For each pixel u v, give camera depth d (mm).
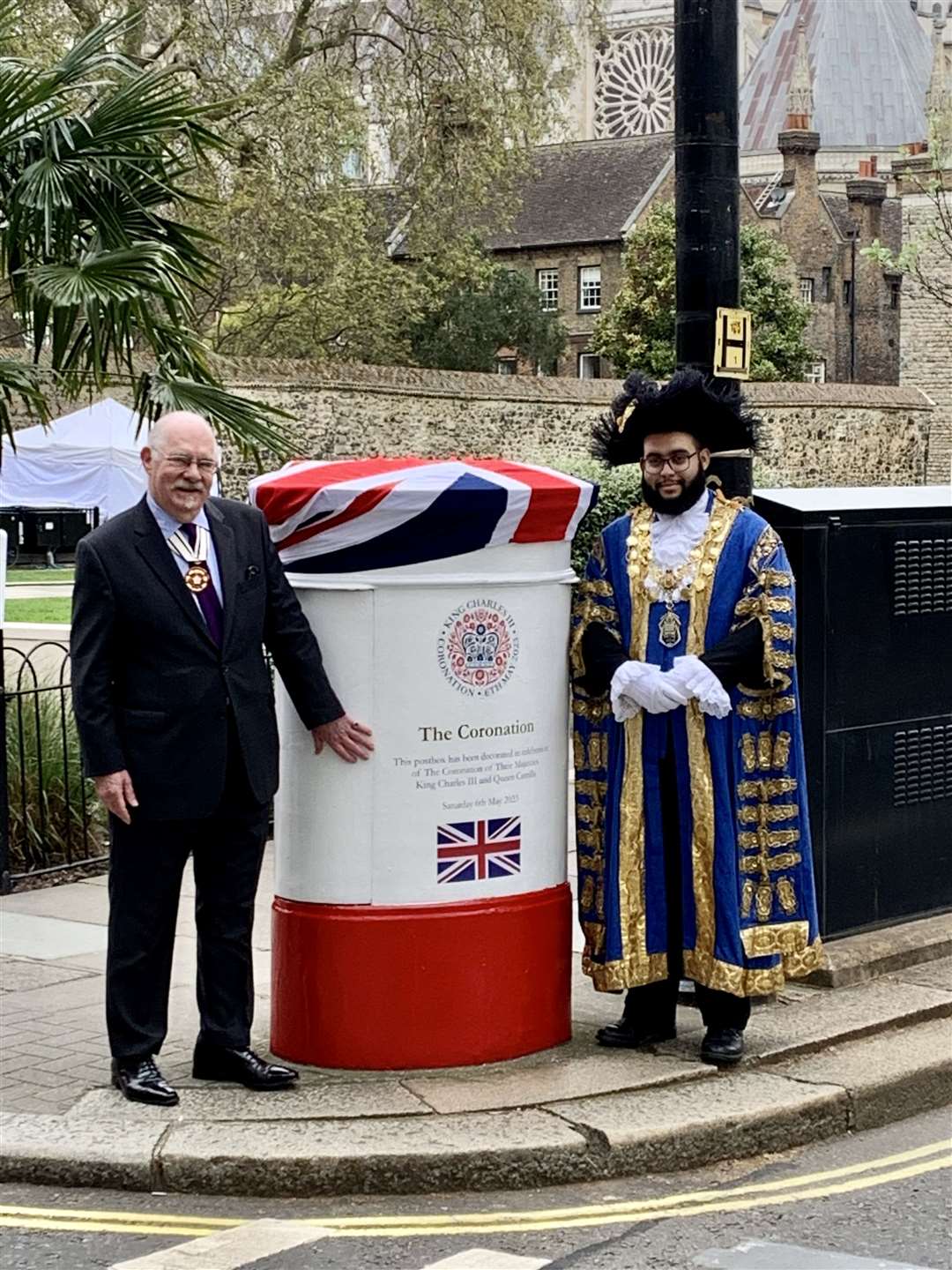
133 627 4680
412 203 28391
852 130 82438
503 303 45688
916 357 43844
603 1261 3953
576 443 29406
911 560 6266
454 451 27516
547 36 27844
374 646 4898
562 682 5207
